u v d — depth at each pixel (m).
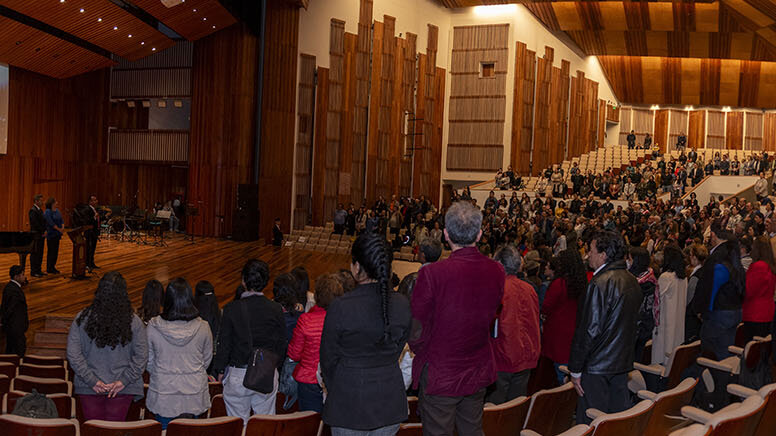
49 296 9.52
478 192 24.23
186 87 21.20
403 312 2.59
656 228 15.16
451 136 27.00
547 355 4.59
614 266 3.52
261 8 20.53
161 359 3.75
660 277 5.03
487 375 2.78
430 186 26.61
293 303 4.30
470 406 2.81
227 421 2.99
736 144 33.66
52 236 11.41
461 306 2.69
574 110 30.08
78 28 15.75
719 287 4.67
